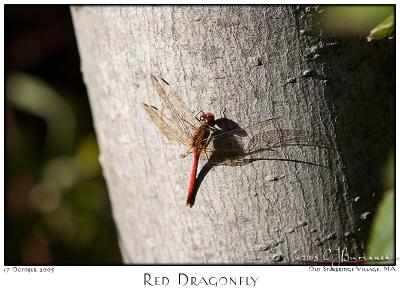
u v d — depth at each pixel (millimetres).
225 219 294
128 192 317
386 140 301
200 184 294
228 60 280
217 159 290
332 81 284
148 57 289
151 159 303
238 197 291
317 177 288
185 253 306
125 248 338
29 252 427
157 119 296
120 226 337
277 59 279
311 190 289
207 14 278
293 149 286
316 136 285
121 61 296
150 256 319
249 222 292
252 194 289
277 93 281
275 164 286
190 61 283
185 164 297
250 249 294
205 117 283
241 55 279
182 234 305
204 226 299
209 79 282
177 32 282
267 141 285
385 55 298
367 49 290
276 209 290
